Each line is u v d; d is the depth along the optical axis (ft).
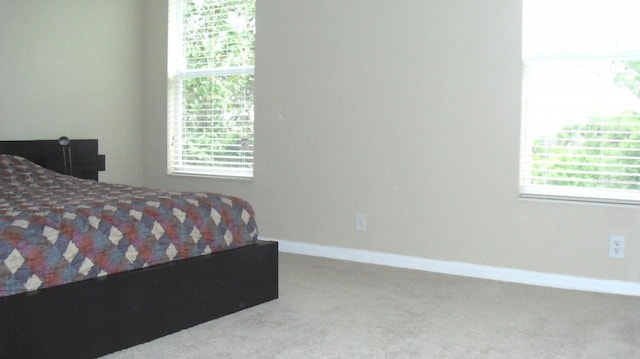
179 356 7.61
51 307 6.98
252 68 14.97
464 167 12.10
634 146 10.77
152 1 16.44
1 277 6.67
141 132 16.88
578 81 11.16
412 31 12.54
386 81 12.91
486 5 11.69
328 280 11.59
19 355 6.70
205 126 15.92
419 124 12.56
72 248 7.34
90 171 14.80
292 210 14.40
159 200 8.79
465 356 7.67
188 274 8.64
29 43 14.02
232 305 9.39
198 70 15.93
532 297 10.47
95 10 15.46
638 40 10.64
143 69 16.76
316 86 13.87
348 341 8.20
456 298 10.37
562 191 11.44
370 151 13.20
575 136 11.25
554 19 11.30
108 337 7.61
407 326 8.84
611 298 10.43
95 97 15.58
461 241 12.20
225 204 9.61
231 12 15.26
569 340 8.27
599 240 10.89
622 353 7.80
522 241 11.57
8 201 8.48
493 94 11.71
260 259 9.86
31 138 14.16
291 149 14.33
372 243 13.28
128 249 7.97
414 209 12.71
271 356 7.64
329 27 13.60
